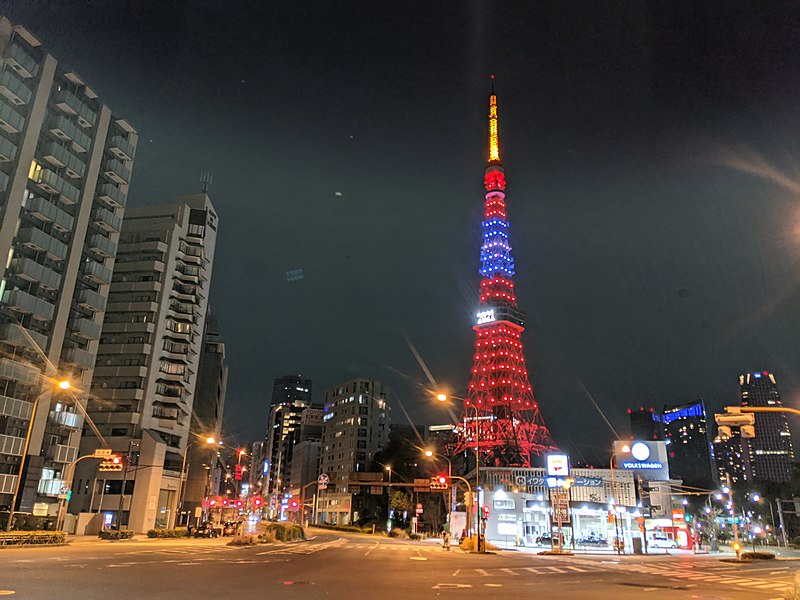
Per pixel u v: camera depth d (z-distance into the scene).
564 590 20.84
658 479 78.12
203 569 24.23
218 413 122.94
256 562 29.38
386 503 123.19
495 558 41.38
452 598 17.39
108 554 31.28
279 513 162.00
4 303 58.66
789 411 18.25
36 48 65.19
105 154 76.56
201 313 97.69
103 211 73.50
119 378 85.81
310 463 160.62
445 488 52.94
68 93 67.81
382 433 141.88
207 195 103.06
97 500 79.56
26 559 26.38
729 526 113.56
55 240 64.19
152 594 15.97
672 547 70.56
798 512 92.88
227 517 109.75
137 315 88.75
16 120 60.78
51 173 64.69
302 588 18.80
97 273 71.62
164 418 86.88
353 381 143.38
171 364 89.38
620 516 70.06
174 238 93.62
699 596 19.91
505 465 115.06
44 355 62.34
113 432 82.94
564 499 64.38
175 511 85.69
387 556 39.00
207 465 106.88
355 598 16.66
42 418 61.53
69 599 14.57
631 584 24.06
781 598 19.61
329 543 61.59
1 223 58.91
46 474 62.00
